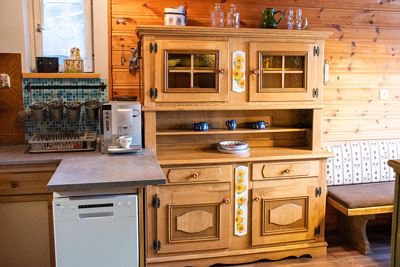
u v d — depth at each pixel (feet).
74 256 6.77
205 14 10.83
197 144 10.79
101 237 6.81
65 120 10.23
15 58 9.83
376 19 12.01
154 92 9.59
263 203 10.09
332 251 11.01
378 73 12.23
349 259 10.54
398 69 12.38
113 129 9.09
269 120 11.18
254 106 10.06
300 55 10.24
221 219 9.91
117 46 10.46
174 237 9.74
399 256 7.71
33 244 8.86
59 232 6.68
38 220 8.77
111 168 7.54
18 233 8.77
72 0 10.37
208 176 9.71
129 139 8.97
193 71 9.77
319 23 11.63
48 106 9.81
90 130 10.37
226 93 9.91
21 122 10.04
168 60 9.62
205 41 9.70
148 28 9.28
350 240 11.44
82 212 6.70
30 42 10.28
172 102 9.71
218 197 9.84
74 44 10.51
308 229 10.48
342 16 11.75
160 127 10.54
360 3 11.83
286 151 10.59
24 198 8.59
